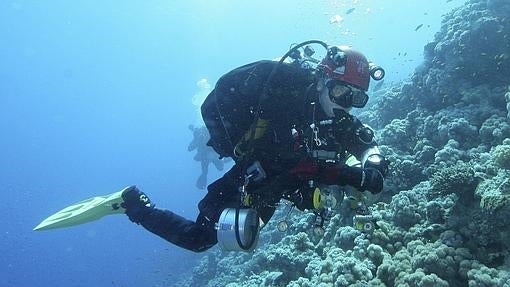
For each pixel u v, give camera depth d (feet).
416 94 29.48
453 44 26.45
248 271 28.40
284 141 10.35
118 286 87.30
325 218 10.84
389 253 17.58
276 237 33.47
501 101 24.07
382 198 22.30
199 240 12.22
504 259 14.64
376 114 34.06
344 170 10.07
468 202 16.30
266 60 11.43
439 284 13.88
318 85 10.43
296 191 10.45
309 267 20.25
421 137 25.27
